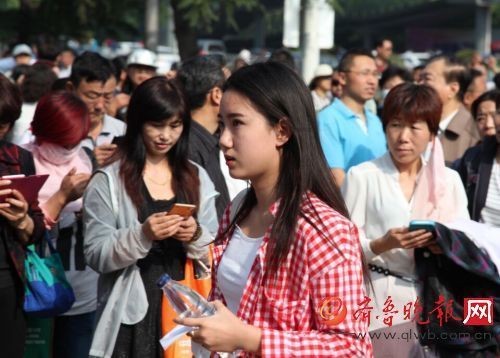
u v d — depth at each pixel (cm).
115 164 498
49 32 2048
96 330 476
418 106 505
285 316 300
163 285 312
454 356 483
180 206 463
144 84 496
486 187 600
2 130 503
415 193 514
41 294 509
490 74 1947
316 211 299
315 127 312
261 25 3578
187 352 474
